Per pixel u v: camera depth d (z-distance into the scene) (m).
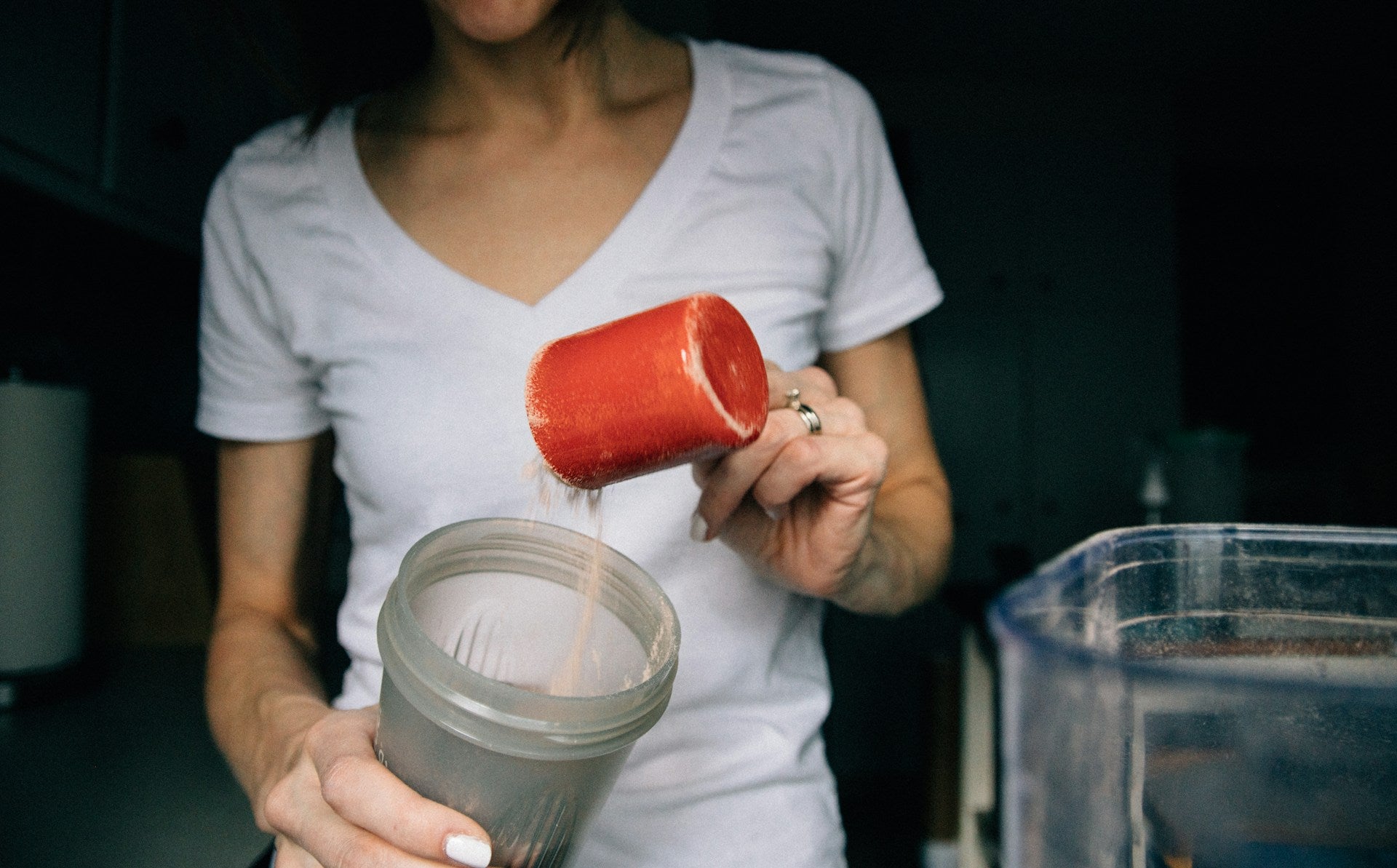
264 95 1.85
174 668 1.46
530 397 0.44
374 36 0.82
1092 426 3.54
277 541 0.83
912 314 0.80
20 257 1.48
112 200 1.37
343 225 0.73
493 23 0.57
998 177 3.57
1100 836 0.28
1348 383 3.59
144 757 1.07
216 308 0.79
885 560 0.66
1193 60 3.33
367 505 0.73
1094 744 0.27
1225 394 3.58
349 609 0.74
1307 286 3.63
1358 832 0.29
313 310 0.73
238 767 0.63
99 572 1.60
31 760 1.05
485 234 0.71
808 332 0.74
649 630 0.47
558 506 0.65
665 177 0.70
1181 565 0.36
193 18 0.88
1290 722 0.30
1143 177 3.59
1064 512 3.52
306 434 0.83
